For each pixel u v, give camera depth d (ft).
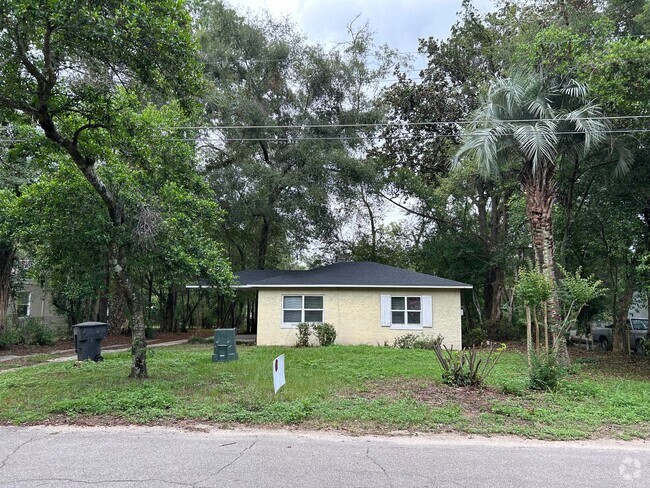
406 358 41.78
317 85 74.59
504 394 26.99
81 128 27.58
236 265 88.12
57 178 29.14
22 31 22.98
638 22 42.57
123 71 26.86
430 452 17.22
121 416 21.84
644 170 42.83
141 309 31.78
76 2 20.93
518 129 37.91
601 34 41.47
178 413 22.06
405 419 21.45
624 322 58.13
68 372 34.09
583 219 52.19
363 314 57.31
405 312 57.52
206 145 70.79
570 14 53.11
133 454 16.66
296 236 77.71
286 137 73.61
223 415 21.81
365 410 22.81
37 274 48.70
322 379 30.22
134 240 29.07
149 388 26.43
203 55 67.31
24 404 23.86
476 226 85.56
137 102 30.86
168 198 33.99
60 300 71.15
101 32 22.18
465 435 19.65
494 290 76.74
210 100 65.46
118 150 30.99
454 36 74.64
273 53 72.84
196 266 31.99
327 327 55.26
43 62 25.12
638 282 49.83
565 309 39.37
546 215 39.78
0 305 57.52
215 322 109.81
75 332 41.50
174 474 14.69
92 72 26.96
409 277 58.95
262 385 28.25
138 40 23.56
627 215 46.24
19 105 25.38
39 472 14.82
